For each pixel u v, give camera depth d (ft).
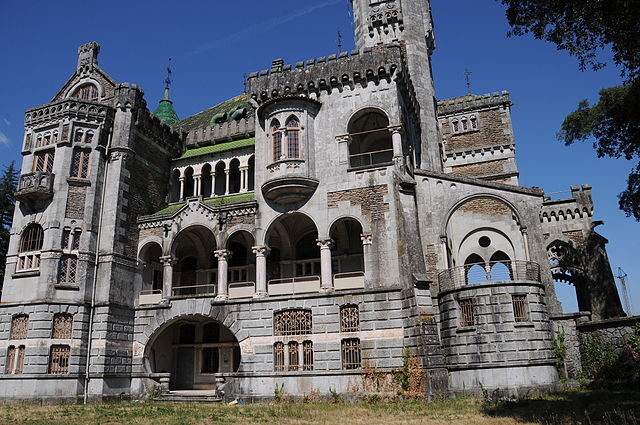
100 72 122.42
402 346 90.58
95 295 105.29
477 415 65.16
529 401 74.33
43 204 107.76
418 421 62.59
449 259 108.88
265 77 115.65
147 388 105.40
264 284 103.04
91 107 114.32
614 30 56.34
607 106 115.14
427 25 151.64
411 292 90.94
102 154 113.50
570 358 95.96
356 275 113.70
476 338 89.04
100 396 98.94
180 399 101.24
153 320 108.58
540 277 103.04
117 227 109.60
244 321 101.35
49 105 114.11
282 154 106.22
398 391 87.25
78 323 101.60
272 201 107.04
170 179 129.70
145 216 115.65
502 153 157.07
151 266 118.52
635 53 58.29
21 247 107.45
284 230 115.03
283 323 99.09
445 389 85.87
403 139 108.06
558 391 85.30
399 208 97.71
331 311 96.12
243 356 99.35
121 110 116.57
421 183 112.27
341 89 110.63
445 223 109.19
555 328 98.68
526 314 90.07
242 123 131.34
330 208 103.09
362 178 102.99
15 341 100.48
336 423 63.72
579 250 126.93
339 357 93.50
